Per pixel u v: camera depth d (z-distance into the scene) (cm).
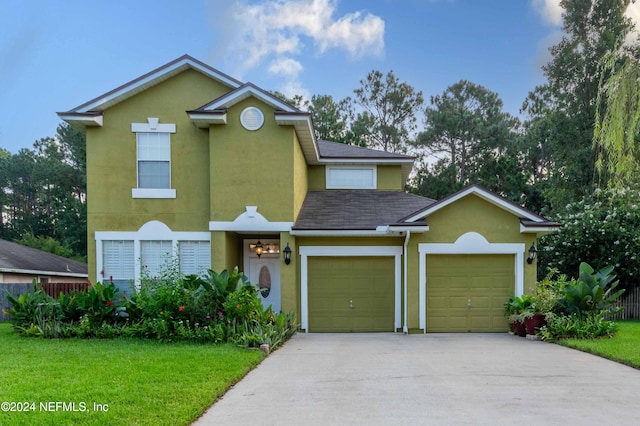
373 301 1291
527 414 506
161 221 1261
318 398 564
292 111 1195
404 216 1338
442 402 549
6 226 4559
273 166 1230
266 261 1423
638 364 737
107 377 620
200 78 1281
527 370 724
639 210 1595
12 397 526
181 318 959
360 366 758
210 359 742
